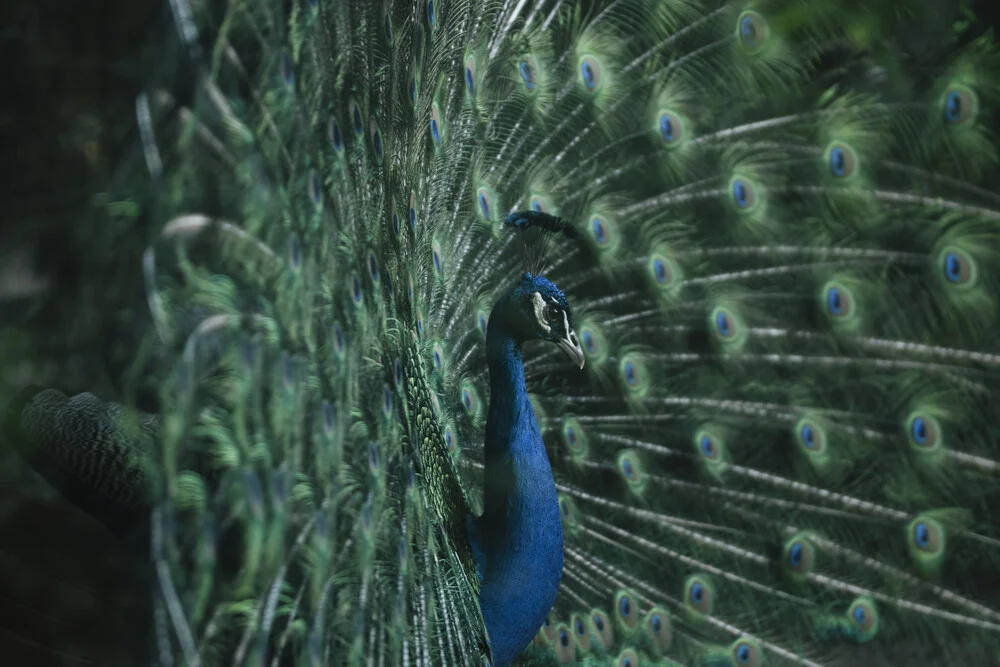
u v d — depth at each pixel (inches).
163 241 69.7
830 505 117.1
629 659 114.8
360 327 98.7
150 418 100.1
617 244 119.3
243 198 90.4
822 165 118.9
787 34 119.2
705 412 118.8
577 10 118.3
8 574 99.6
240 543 94.9
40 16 107.4
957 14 126.0
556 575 105.3
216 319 81.9
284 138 94.1
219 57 84.6
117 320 85.1
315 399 94.9
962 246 116.9
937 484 116.7
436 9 106.9
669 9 119.2
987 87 117.6
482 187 115.2
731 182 119.2
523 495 105.1
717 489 118.1
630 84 119.1
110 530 101.9
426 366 108.2
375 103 101.3
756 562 116.8
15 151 105.7
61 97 106.6
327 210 96.7
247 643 88.2
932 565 115.4
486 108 114.8
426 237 109.5
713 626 115.7
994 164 117.8
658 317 120.0
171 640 73.1
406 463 100.8
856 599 115.5
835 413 118.1
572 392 120.5
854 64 123.6
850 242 119.0
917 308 118.0
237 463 85.4
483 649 101.9
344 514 96.5
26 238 103.3
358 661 95.1
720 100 119.6
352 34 99.0
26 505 103.0
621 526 118.2
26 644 96.7
